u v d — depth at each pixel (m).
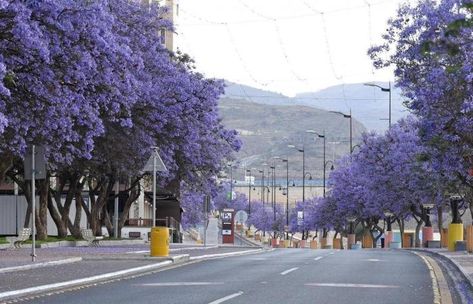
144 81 41.72
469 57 24.23
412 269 27.28
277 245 112.62
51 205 52.34
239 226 161.12
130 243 57.00
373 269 26.98
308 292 18.86
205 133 51.19
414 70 30.17
